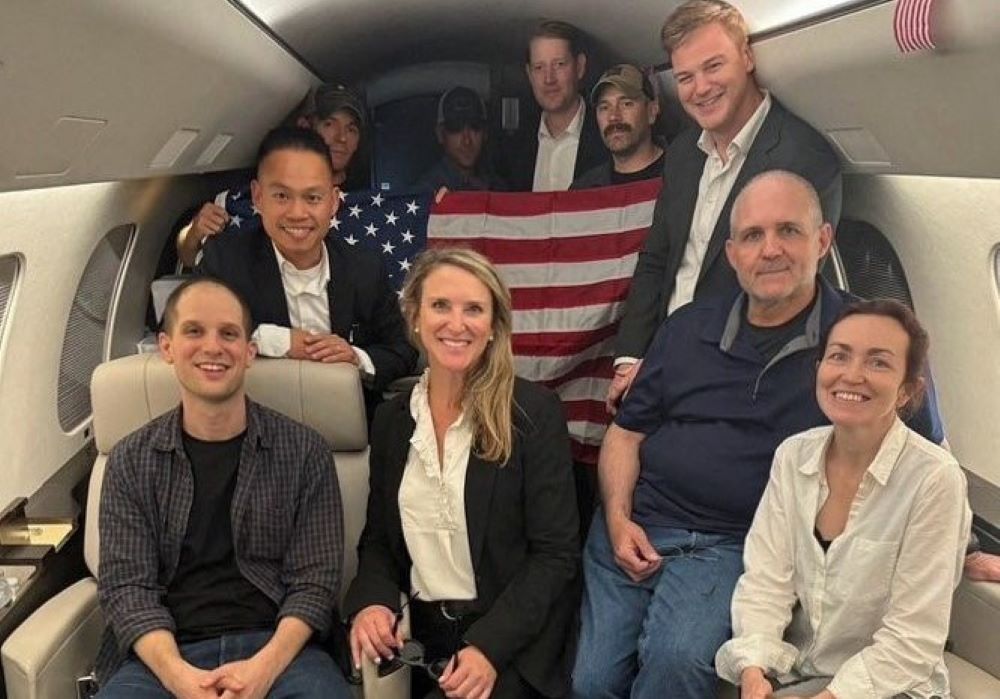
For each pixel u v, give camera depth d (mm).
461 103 4164
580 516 3293
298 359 2723
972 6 1816
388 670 2264
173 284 3525
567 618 2473
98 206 3240
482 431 2385
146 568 2322
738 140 2812
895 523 2059
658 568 2520
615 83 3422
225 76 2758
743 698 2105
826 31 2322
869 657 2037
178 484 2352
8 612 2436
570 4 3512
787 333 2482
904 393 2072
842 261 3307
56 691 2330
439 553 2424
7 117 1979
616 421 2803
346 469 2684
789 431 2463
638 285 3094
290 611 2322
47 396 3271
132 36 2064
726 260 2889
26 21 1699
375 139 4398
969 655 2326
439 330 2324
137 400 2592
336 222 3562
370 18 3537
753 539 2301
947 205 2672
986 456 2799
